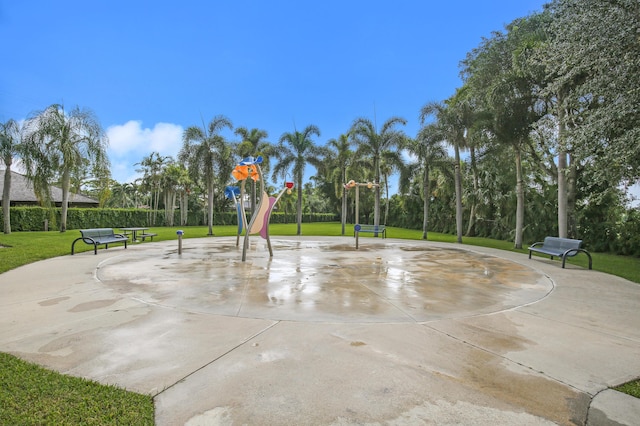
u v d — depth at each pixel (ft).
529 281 25.34
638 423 8.14
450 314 16.72
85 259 33.50
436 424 7.95
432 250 46.32
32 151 65.26
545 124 48.49
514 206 70.90
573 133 33.27
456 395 9.23
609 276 27.61
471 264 33.63
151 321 15.01
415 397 9.10
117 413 8.15
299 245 50.65
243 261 33.06
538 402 8.98
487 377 10.29
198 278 24.81
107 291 20.51
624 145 26.94
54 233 69.87
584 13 25.79
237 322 15.02
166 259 34.30
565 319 16.14
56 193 110.01
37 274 25.61
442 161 72.43
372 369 10.65
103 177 76.38
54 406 8.40
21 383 9.43
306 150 83.35
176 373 10.26
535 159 58.29
